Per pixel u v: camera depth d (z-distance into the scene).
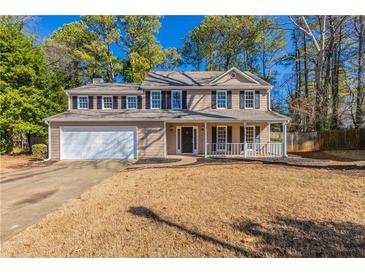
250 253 3.21
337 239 3.52
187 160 13.61
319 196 5.66
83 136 14.90
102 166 12.01
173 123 16.72
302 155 16.39
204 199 5.59
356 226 3.95
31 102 17.95
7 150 18.48
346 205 5.00
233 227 3.99
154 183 7.47
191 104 16.92
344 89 22.64
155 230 3.93
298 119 24.70
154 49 28.38
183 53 33.22
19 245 3.51
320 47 21.95
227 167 10.72
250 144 16.45
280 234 3.71
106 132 14.98
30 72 18.02
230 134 16.78
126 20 27.62
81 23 27.12
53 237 3.74
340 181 7.21
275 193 5.98
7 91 17.17
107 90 16.95
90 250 3.34
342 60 21.80
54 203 5.66
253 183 7.14
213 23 29.55
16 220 4.57
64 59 26.70
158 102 16.97
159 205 5.21
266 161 12.70
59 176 9.30
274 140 20.41
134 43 28.36
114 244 3.48
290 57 26.86
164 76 18.98
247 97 16.95
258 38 28.83
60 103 20.97
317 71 21.95
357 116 20.92
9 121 16.92
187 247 3.38
